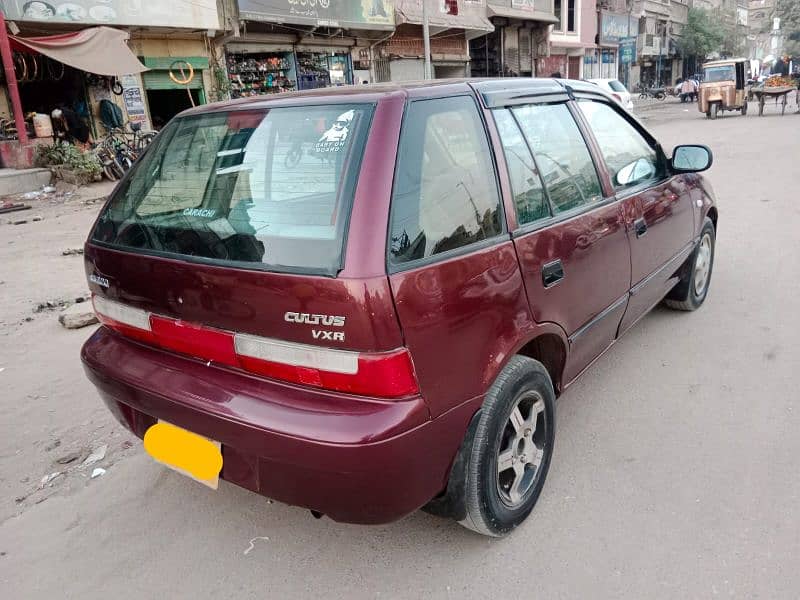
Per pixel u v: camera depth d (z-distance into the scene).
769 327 4.34
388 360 1.84
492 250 2.26
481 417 2.21
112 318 2.50
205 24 14.55
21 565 2.47
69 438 3.42
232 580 2.36
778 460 2.89
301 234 1.97
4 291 6.11
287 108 2.31
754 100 32.25
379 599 2.23
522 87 2.78
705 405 3.41
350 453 1.83
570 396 3.59
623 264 3.21
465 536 2.53
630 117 3.74
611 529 2.51
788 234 6.71
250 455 2.03
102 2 12.73
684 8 49.59
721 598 2.14
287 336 1.93
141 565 2.45
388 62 21.39
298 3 16.59
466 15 23.58
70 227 9.28
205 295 2.09
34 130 13.05
